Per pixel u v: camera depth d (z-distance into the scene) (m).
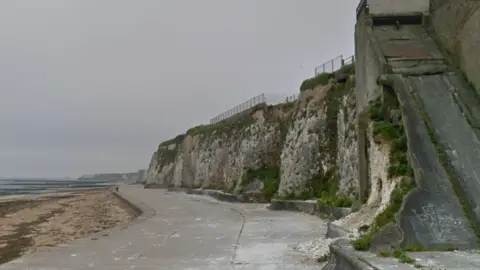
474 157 10.85
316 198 28.70
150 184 102.69
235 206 35.38
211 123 74.94
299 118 33.62
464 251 8.55
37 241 24.66
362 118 15.82
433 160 10.86
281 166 35.78
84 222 35.66
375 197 13.23
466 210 9.55
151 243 16.14
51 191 114.81
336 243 10.31
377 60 14.85
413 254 8.35
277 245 14.88
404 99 12.84
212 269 11.42
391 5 16.92
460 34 14.25
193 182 69.12
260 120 44.69
